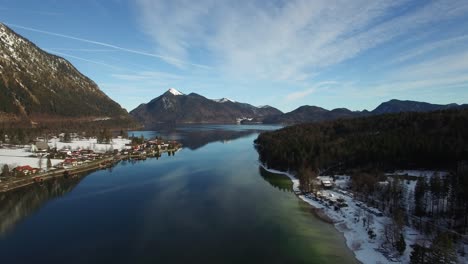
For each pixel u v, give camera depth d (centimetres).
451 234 9012
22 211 12325
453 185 10700
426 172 15400
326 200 12975
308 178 14825
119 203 13112
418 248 7619
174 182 16612
